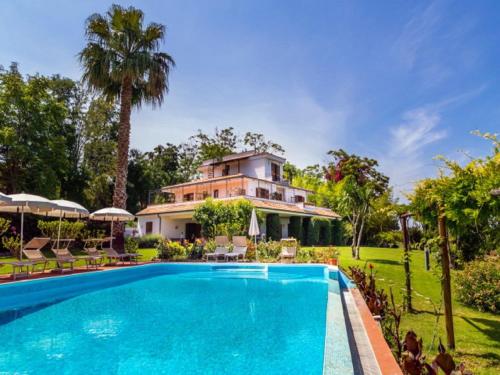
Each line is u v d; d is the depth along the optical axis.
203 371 4.32
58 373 4.31
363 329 5.05
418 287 9.58
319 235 31.36
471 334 5.64
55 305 8.49
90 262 14.23
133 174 44.56
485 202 4.48
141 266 13.79
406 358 2.62
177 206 31.05
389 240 9.28
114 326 6.52
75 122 35.09
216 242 18.34
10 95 24.23
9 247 13.03
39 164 24.72
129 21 18.19
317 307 8.07
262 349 5.15
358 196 18.34
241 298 9.20
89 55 18.11
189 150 57.16
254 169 38.44
